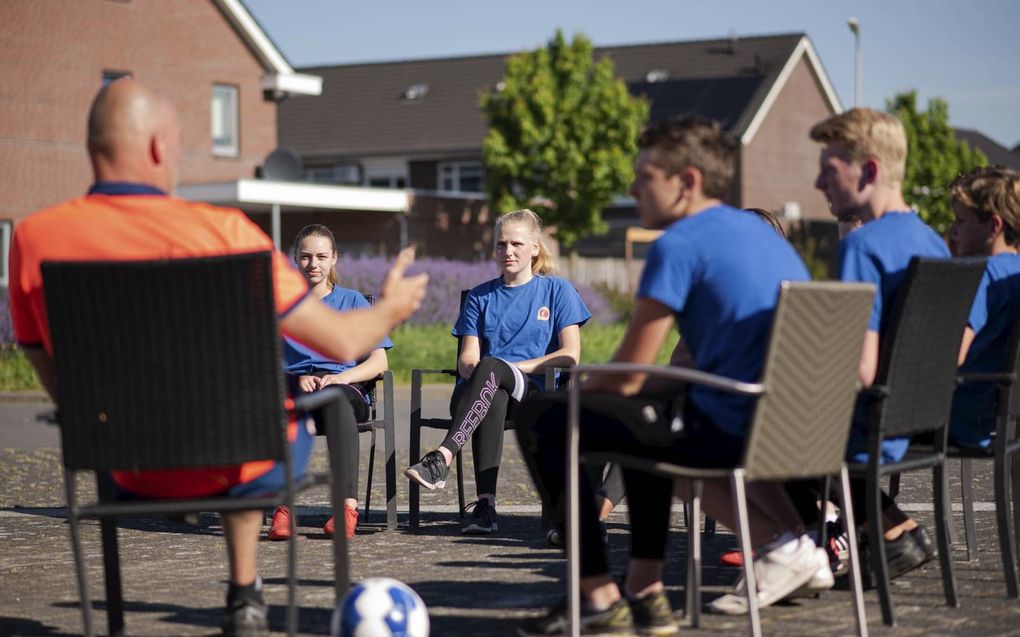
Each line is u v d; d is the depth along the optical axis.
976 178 5.39
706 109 46.88
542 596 4.97
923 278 4.33
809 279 4.22
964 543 6.24
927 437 5.21
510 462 10.38
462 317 7.22
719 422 4.01
